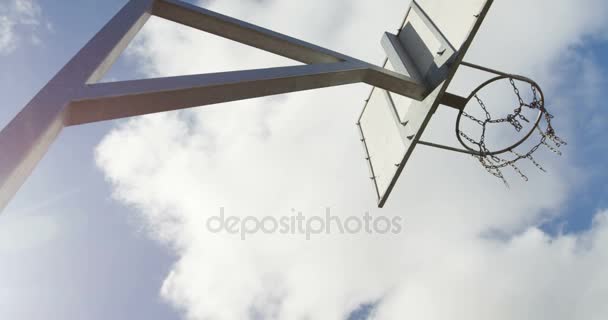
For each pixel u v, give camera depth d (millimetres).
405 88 3543
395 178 3957
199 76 2336
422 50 3766
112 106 2002
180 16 3094
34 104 1750
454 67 3273
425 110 3576
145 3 2846
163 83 2176
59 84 1899
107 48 2260
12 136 1573
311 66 2988
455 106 3693
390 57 4051
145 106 2145
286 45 3352
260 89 2658
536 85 3721
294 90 2918
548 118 3939
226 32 3244
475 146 4043
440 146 3918
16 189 1524
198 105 2395
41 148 1655
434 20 3713
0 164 1465
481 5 3068
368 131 4793
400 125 4000
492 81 3635
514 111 4047
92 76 2037
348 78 3229
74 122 1940
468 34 3146
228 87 2447
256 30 3236
